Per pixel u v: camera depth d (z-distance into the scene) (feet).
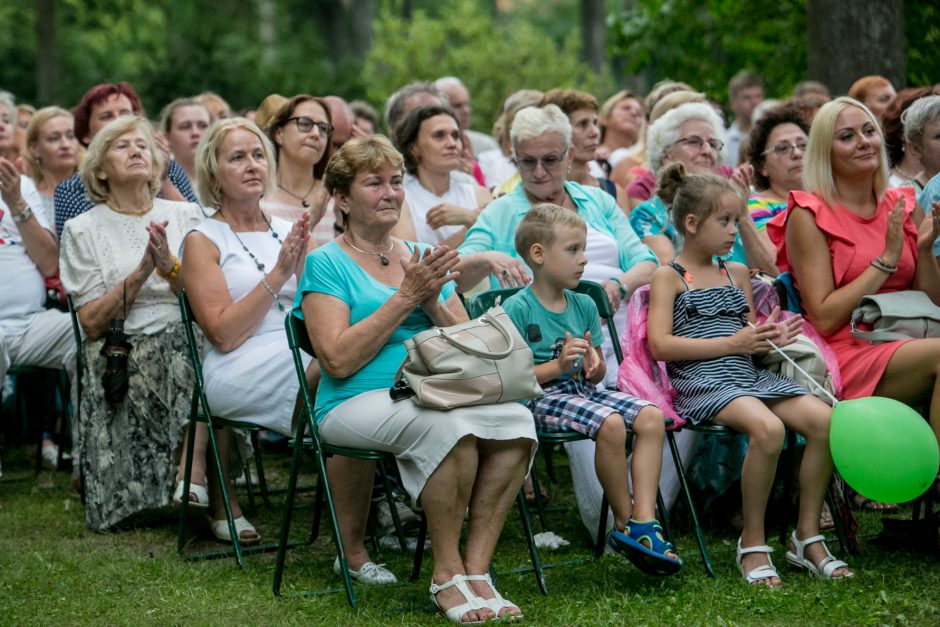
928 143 25.50
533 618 18.88
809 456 20.99
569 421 20.86
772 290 23.98
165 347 25.36
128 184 26.45
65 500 28.02
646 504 20.11
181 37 92.94
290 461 32.40
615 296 24.67
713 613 18.85
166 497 24.99
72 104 114.62
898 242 22.88
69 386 31.53
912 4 49.70
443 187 29.96
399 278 21.25
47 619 19.40
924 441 19.40
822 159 24.03
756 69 58.08
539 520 25.81
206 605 19.98
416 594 20.49
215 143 24.11
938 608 18.74
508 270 24.11
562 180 26.23
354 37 132.16
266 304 22.72
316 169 29.99
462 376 18.90
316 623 18.93
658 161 28.94
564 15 203.31
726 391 21.45
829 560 20.85
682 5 57.52
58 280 31.24
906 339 22.59
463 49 81.05
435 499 18.98
